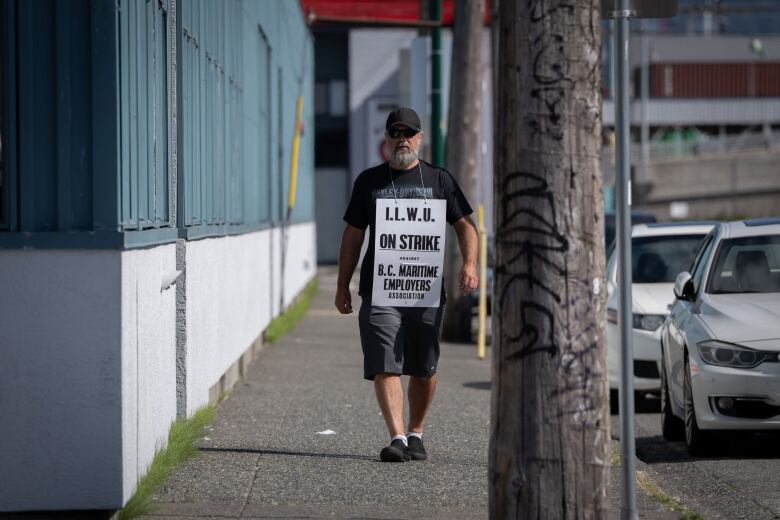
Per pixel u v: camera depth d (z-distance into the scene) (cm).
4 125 1756
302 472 2278
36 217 1756
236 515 1906
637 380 3462
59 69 1747
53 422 1759
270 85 5288
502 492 1552
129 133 1855
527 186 1532
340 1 13175
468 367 4538
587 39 1534
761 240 3070
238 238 3722
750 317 2702
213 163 3116
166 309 2291
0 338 1748
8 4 1752
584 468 1534
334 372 4031
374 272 2341
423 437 2752
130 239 1788
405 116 2341
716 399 2639
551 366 1530
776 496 2269
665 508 2064
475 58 5647
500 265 1559
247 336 4028
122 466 1772
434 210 2342
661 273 3738
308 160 9119
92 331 1753
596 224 1546
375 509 1970
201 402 2834
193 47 2706
